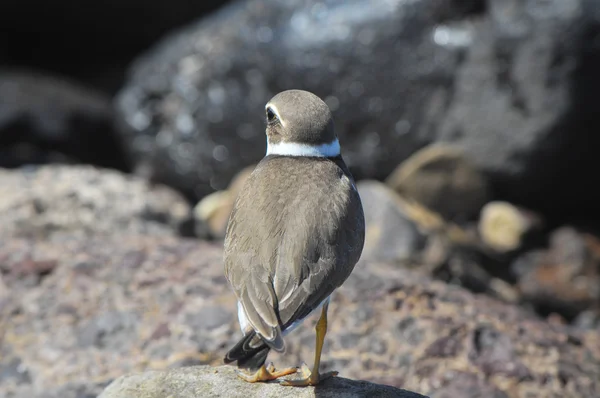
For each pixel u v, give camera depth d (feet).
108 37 81.00
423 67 56.29
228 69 59.72
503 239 54.34
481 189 55.93
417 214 51.67
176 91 61.67
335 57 56.95
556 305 50.34
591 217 57.77
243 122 59.36
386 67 56.54
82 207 45.47
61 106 67.21
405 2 56.80
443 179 55.62
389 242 46.50
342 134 57.57
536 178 55.57
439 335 32.53
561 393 30.94
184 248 37.52
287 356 31.50
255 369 22.11
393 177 56.03
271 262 23.95
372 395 24.89
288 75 57.82
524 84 54.39
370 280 35.01
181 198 60.34
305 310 23.49
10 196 45.01
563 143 54.19
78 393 30.48
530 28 54.03
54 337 32.89
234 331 32.22
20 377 31.48
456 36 56.18
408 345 32.19
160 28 80.28
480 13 56.80
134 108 62.85
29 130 64.80
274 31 58.75
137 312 33.47
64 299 34.45
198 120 60.49
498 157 55.47
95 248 37.47
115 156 68.23
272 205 25.13
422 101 56.54
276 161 26.73
